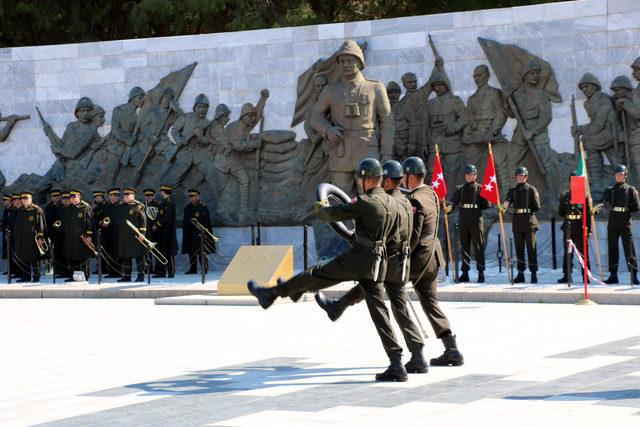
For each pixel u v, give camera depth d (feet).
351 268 41.91
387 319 42.11
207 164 111.34
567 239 86.84
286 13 147.23
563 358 46.98
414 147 103.96
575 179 75.20
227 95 111.24
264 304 43.78
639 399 36.70
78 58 117.08
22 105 118.93
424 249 44.55
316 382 42.01
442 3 152.35
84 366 48.34
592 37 97.71
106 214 106.01
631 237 84.69
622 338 53.98
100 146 115.75
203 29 160.66
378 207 41.52
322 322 65.00
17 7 152.15
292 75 108.58
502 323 62.13
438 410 35.45
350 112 102.42
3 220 112.68
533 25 100.01
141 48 114.83
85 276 106.22
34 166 118.32
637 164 95.25
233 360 48.91
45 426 34.47
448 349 45.60
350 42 103.14
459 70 102.83
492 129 100.73
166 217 105.40
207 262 109.70
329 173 105.60
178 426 33.76
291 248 84.43
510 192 88.74
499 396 37.83
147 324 66.39
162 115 113.09
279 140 108.37
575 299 74.95
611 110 96.22
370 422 33.71
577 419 33.40
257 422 34.06
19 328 65.82
